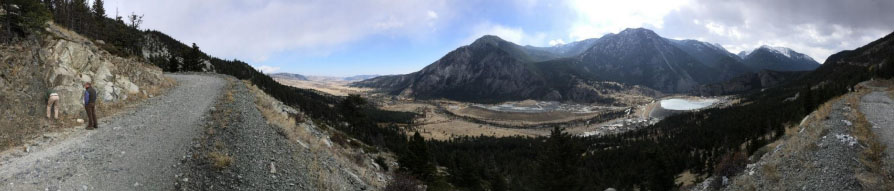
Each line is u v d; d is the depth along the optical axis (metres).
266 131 20.48
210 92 32.72
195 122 20.09
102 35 112.25
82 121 18.77
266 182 14.14
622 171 94.62
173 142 16.22
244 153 15.80
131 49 114.19
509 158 148.75
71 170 12.21
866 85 91.81
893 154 18.50
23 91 18.05
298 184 15.37
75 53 24.09
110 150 14.72
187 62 110.56
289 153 18.66
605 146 179.38
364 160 32.72
